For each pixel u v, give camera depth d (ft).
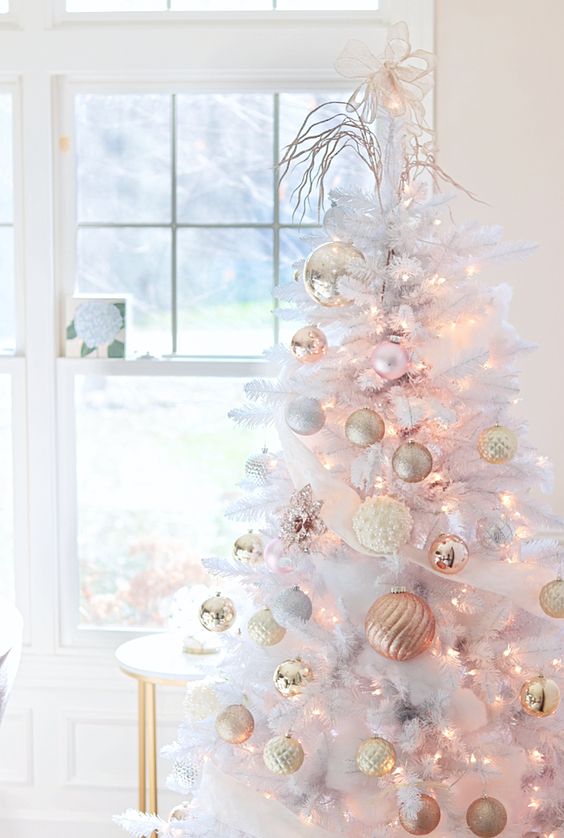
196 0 10.25
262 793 6.39
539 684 6.06
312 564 6.64
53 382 10.37
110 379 10.62
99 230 10.56
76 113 10.46
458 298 6.38
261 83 10.25
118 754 10.47
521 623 6.57
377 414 6.22
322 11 10.06
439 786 5.96
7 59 10.16
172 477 10.69
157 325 10.60
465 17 9.71
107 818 10.46
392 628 5.95
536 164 9.72
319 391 6.39
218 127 10.42
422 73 6.67
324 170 6.95
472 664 6.32
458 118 9.73
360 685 6.23
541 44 9.67
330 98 10.29
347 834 6.17
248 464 7.02
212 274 10.52
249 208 10.46
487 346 6.70
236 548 7.06
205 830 6.47
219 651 9.19
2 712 8.32
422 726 5.99
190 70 10.08
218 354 10.55
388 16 9.95
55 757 10.53
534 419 9.80
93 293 10.60
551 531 9.61
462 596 6.31
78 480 10.71
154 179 10.50
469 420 6.47
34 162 10.23
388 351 6.15
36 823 10.50
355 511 6.29
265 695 6.61
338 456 6.52
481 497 6.40
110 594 10.78
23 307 10.48
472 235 6.54
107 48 10.09
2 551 10.82
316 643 6.25
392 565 6.16
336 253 6.30
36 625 10.50
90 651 10.46
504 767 6.18
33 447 10.41
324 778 6.23
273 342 10.51
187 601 9.29
